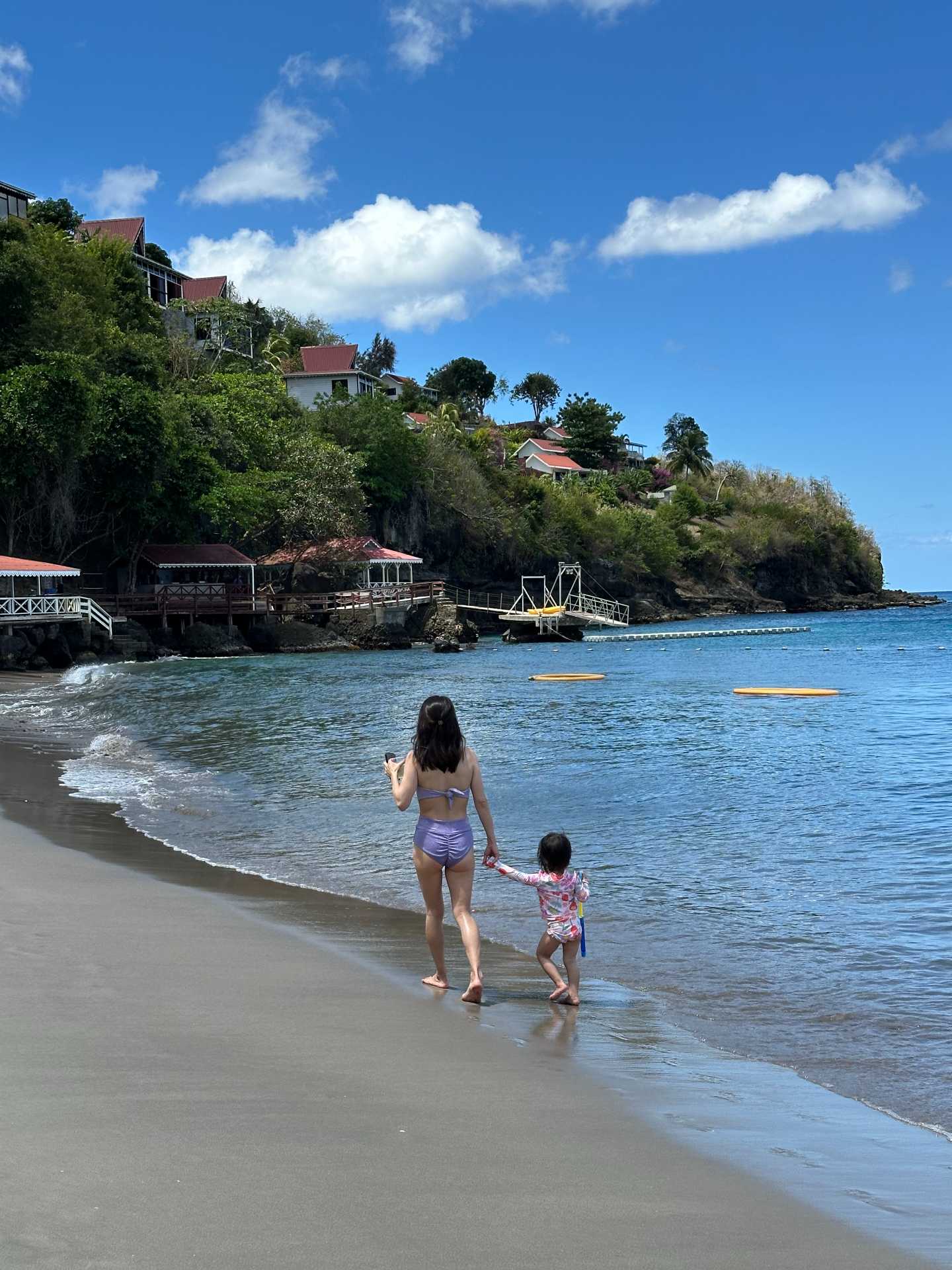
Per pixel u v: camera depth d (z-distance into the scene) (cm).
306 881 897
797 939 722
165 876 895
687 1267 300
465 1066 468
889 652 5147
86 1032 476
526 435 13225
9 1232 295
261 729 2084
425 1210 326
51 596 4975
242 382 7312
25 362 5094
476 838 1073
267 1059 456
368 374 9825
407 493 8106
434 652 5662
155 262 8444
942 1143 405
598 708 2544
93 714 2427
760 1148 393
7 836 1046
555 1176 357
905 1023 557
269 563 6675
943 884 869
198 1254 290
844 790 1352
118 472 5169
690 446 14088
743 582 11931
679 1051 509
